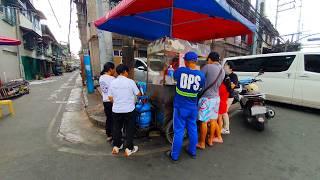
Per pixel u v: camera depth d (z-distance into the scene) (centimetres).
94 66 1108
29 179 276
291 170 294
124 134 380
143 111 383
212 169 298
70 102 820
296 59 593
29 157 339
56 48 3934
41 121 551
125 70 333
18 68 1711
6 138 426
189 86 304
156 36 577
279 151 352
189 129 329
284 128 457
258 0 1344
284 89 614
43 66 2748
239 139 403
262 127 436
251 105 454
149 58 432
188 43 404
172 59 382
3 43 765
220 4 316
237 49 1686
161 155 342
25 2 1973
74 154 349
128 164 313
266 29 1346
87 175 284
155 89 402
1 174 289
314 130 443
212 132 371
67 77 2583
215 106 358
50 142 403
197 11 379
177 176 281
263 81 666
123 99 328
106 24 475
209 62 358
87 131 465
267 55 674
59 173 289
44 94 1049
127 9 356
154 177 278
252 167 303
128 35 541
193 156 335
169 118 381
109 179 274
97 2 554
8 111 677
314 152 346
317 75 544
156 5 360
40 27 2552
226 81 392
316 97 545
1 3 1473
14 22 1695
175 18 464
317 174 283
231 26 464
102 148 373
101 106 644
